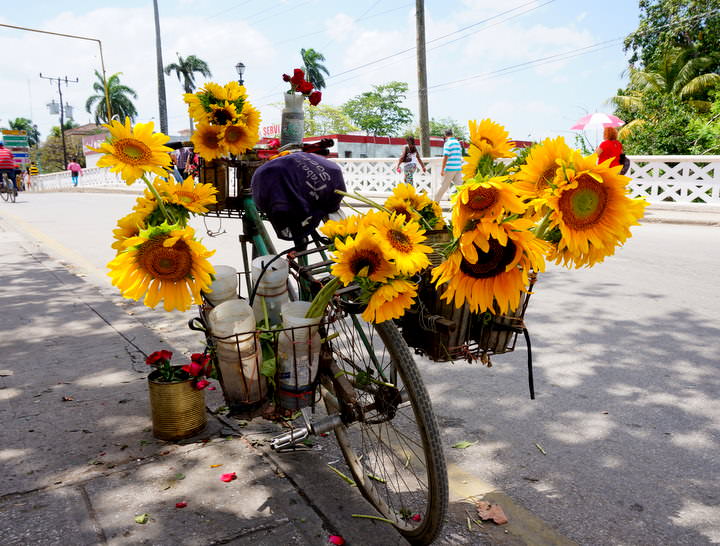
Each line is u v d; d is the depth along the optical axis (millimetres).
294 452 2779
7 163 19469
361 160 17172
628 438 2949
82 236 10102
